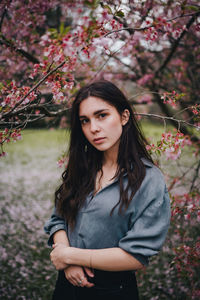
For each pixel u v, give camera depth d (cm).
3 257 307
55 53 120
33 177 700
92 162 131
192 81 298
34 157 956
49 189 584
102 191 115
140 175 111
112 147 124
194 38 278
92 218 113
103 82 116
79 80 249
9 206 484
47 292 258
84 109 113
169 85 319
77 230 119
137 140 125
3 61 242
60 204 129
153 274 279
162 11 217
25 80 208
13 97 138
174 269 264
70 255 108
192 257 175
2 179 678
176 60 314
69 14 210
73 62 126
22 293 255
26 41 242
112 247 111
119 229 110
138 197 108
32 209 474
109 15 121
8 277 275
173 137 149
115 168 125
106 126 112
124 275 117
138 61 305
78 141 133
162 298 245
